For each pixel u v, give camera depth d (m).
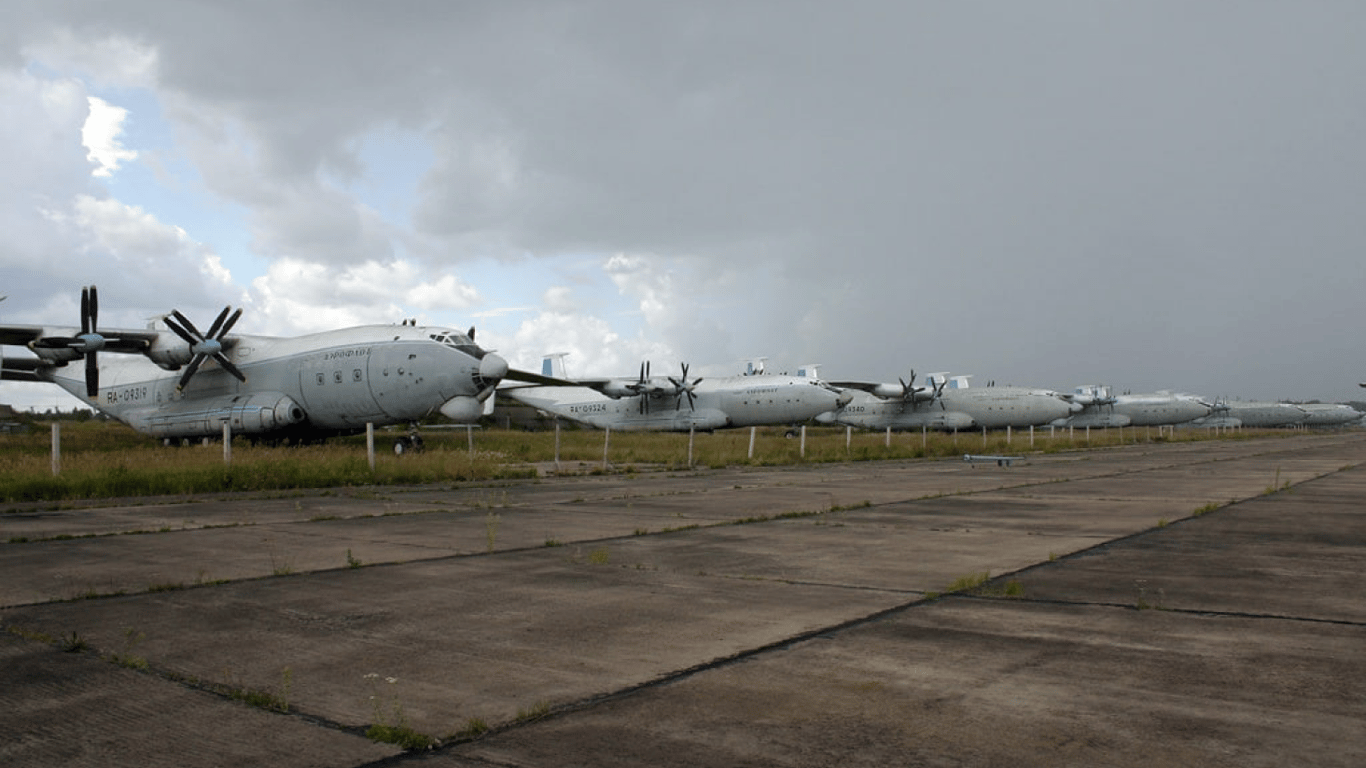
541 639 6.64
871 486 22.11
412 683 5.56
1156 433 88.19
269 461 22.59
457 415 33.53
